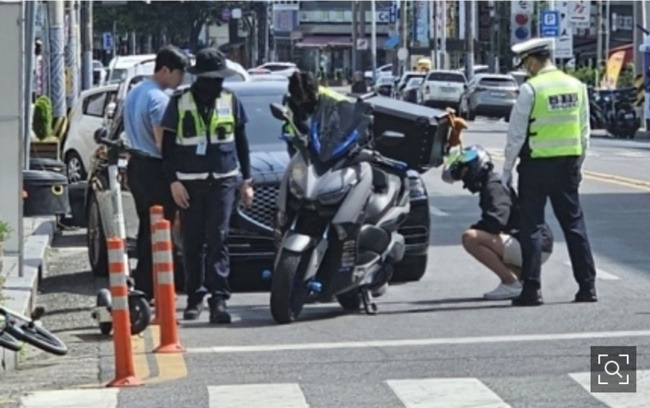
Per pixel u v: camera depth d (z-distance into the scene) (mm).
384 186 18172
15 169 19141
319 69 149625
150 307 17391
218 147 17312
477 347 15500
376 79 113188
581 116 18312
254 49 108250
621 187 35812
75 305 19562
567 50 81438
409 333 16547
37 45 48500
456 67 140250
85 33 62062
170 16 98688
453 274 21750
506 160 18312
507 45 127562
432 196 34125
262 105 21844
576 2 84438
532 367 14305
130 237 20766
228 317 17453
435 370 14266
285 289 17125
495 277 21359
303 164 17312
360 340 16156
